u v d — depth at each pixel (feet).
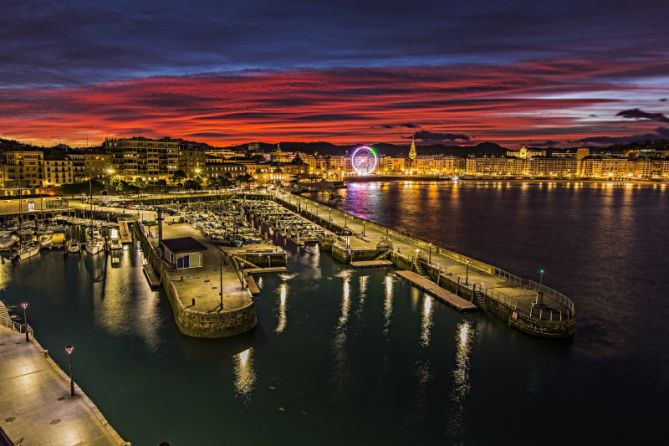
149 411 134.82
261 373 156.35
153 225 390.63
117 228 408.26
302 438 125.70
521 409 141.28
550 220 580.30
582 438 129.39
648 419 138.21
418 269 271.49
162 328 188.75
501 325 198.70
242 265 273.33
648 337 197.26
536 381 156.25
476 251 386.11
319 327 193.57
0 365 134.51
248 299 194.39
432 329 193.36
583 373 162.61
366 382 152.66
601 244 419.74
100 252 320.29
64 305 214.28
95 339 178.50
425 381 154.30
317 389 148.05
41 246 327.06
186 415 133.59
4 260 295.89
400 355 170.91
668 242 431.02
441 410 139.54
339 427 130.62
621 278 300.40
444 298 224.12
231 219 457.27
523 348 178.60
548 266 334.03
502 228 510.99
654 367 169.17
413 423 133.39
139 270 275.18
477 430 131.34
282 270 280.92
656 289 274.77
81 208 488.85
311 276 269.85
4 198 550.77
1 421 109.60
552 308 198.08
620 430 133.18
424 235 462.60
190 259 241.55
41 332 184.34
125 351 169.07
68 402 117.80
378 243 314.96
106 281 252.62
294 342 179.22
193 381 150.71
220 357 165.99
